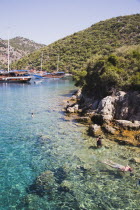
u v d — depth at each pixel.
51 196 11.23
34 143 18.39
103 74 29.95
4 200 10.92
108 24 181.88
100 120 23.34
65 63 135.50
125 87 27.20
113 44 135.88
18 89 60.59
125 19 183.38
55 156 15.84
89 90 35.16
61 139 19.28
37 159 15.40
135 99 23.88
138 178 12.80
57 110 31.38
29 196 11.25
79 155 15.89
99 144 17.48
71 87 68.12
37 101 39.81
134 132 19.94
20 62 160.88
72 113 29.22
